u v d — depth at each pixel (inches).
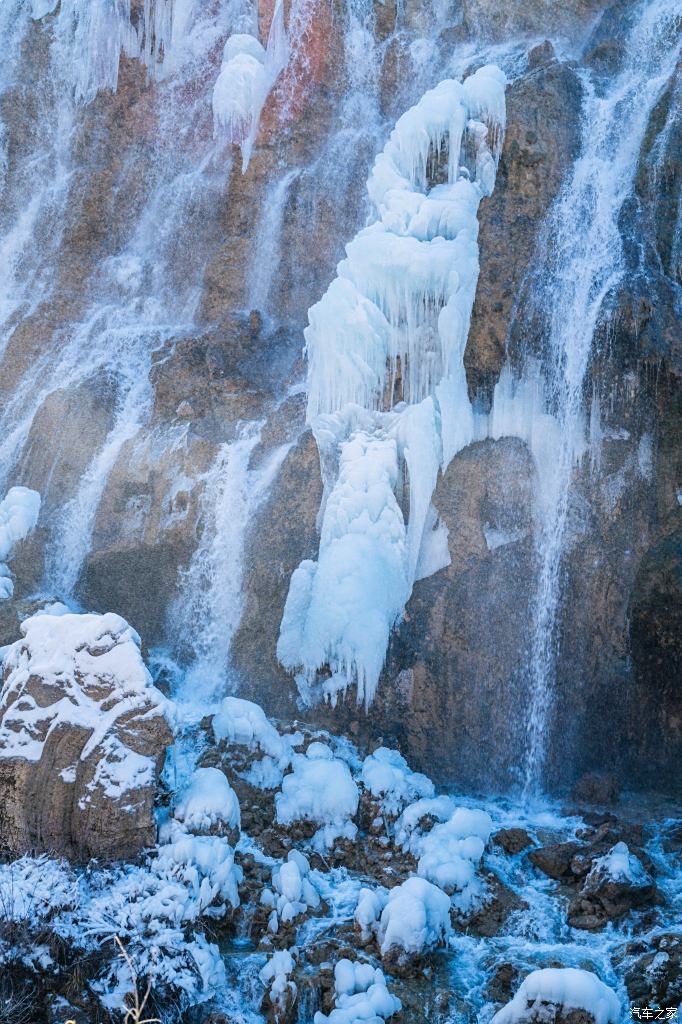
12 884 288.2
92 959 277.4
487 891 321.7
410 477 416.2
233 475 460.4
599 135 466.0
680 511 406.3
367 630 396.2
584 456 413.4
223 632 443.8
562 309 429.7
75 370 537.0
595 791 390.3
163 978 275.6
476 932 312.2
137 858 308.0
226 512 455.2
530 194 450.0
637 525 407.2
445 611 411.8
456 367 426.0
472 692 408.2
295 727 396.8
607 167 456.8
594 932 308.5
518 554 413.1
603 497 409.4
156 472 478.6
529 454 419.8
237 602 444.5
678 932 301.3
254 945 302.4
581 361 418.6
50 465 506.6
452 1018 276.1
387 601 406.3
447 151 454.0
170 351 514.9
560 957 295.6
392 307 426.6
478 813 346.3
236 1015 275.7
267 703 424.5
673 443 408.8
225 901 305.6
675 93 452.4
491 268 438.9
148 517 473.7
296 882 310.8
